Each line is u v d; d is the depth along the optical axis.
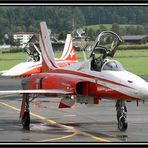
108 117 59.66
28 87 59.47
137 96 47.56
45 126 52.56
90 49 54.00
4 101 80.00
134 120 56.72
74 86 51.66
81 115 61.75
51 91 52.75
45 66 64.50
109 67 50.75
